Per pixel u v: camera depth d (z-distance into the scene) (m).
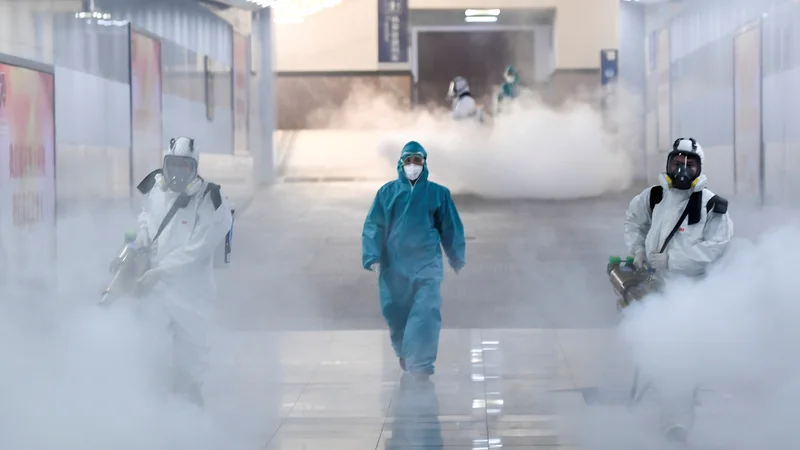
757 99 24.09
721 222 11.89
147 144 23.94
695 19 32.34
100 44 21.03
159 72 24.98
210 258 11.55
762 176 23.61
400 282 14.36
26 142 16.45
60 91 18.55
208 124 29.91
